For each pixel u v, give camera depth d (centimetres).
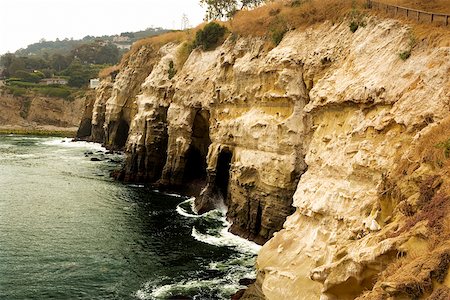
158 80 6700
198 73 5900
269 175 3797
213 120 5247
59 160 8250
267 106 4078
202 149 5847
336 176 2792
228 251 3650
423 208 1742
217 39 6019
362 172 2547
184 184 5800
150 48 8812
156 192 5806
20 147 10069
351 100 2889
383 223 2023
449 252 1420
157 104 6556
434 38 2666
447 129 1994
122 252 3641
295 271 2642
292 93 3741
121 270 3294
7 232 4103
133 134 6731
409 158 2091
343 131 2966
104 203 5200
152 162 6519
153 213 4784
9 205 5050
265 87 4134
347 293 1884
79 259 3497
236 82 4622
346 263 1872
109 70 11306
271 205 3778
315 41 3819
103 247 3756
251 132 4131
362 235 2211
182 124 5750
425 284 1406
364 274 1797
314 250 2648
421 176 1886
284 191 3678
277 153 3784
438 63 2489
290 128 3694
